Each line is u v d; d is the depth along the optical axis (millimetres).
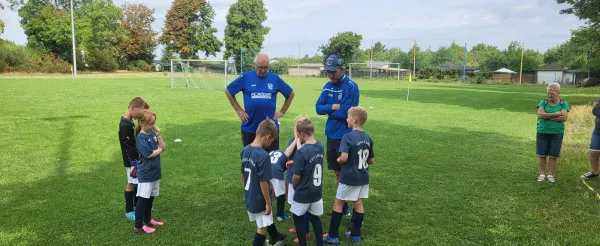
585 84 37094
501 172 6574
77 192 5270
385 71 59375
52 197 5062
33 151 7547
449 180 6082
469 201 5125
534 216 4598
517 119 13859
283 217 4531
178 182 5805
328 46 62125
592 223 4355
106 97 18094
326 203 5051
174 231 4121
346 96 4625
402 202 5082
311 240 4023
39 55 45781
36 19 46812
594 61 27266
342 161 3777
